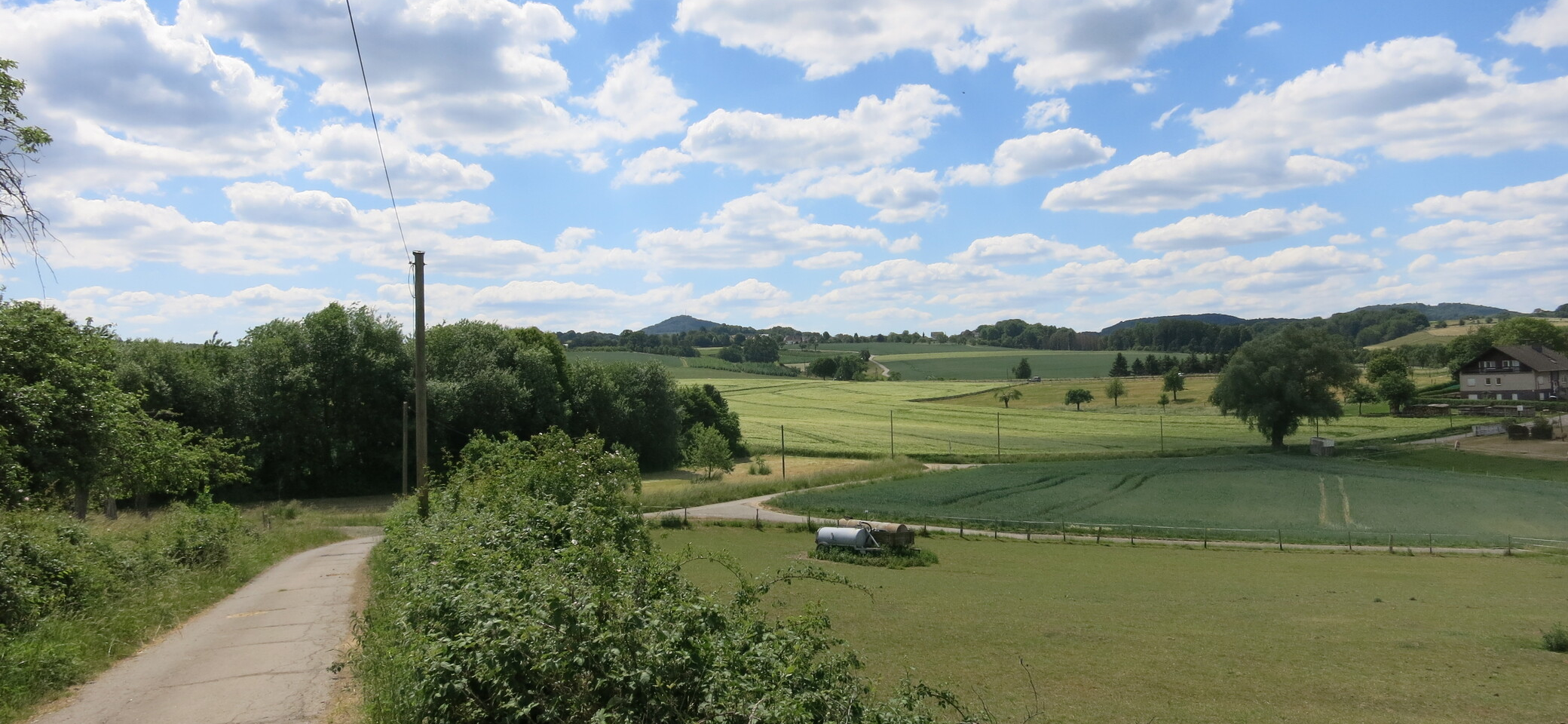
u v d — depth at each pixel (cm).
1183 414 12619
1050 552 4028
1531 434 8631
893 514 5203
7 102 1584
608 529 1227
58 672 967
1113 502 5844
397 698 752
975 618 2178
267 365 5850
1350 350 8950
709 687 605
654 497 5744
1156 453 8875
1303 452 8725
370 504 5919
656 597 766
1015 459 8675
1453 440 8944
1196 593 2791
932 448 9581
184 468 2909
